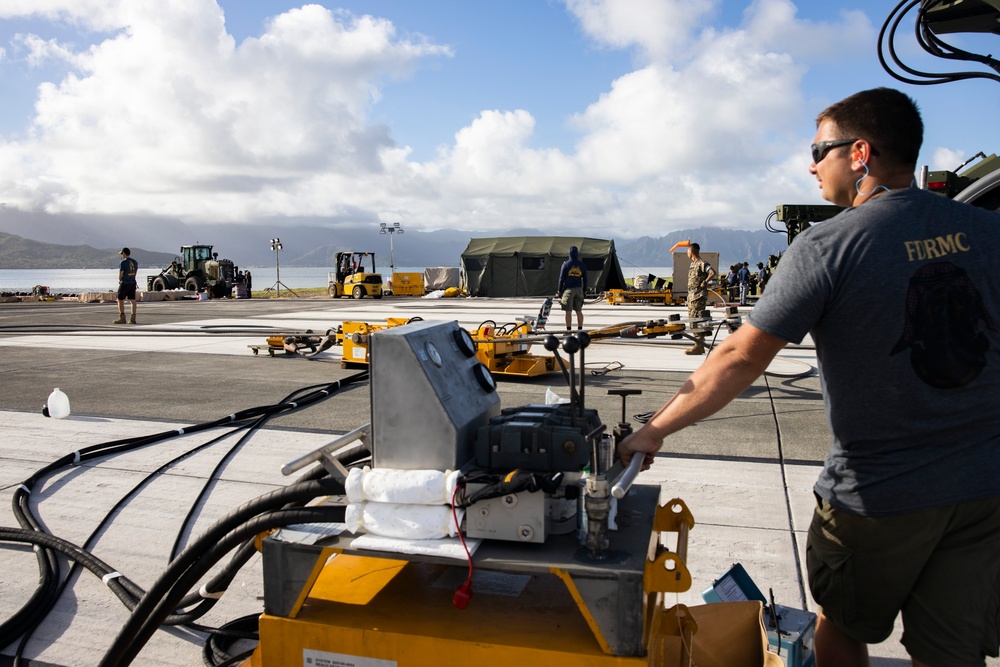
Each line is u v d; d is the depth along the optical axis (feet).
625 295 90.53
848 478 6.11
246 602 10.84
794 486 15.39
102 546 12.67
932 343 5.64
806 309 5.85
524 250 119.24
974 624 5.87
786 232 42.70
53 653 9.58
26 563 12.13
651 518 6.84
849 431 6.06
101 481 16.06
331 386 26.27
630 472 5.85
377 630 6.08
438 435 6.38
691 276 37.29
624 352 38.73
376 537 6.27
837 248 5.82
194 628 10.05
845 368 5.93
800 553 12.07
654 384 28.12
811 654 8.35
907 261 5.68
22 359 36.04
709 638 8.02
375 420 6.56
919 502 5.73
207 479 16.14
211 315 70.44
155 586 7.36
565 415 6.91
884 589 6.06
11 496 15.10
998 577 5.90
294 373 31.58
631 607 5.50
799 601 10.47
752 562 11.73
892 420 5.82
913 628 6.08
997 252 5.74
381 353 6.50
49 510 14.35
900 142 6.20
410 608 6.51
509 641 5.84
